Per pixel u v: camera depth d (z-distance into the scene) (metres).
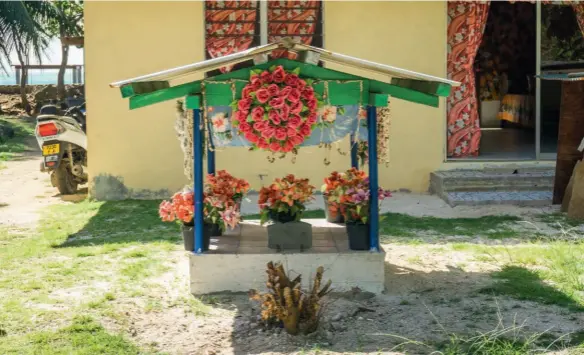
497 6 15.85
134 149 10.55
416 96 6.04
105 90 10.45
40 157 15.20
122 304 5.93
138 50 10.41
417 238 8.01
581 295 6.01
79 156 11.16
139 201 10.39
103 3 10.32
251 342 5.19
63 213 9.66
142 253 7.43
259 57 5.73
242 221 7.49
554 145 12.48
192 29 10.41
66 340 5.16
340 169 10.60
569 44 12.52
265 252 6.20
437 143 10.68
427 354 4.90
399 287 6.36
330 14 10.45
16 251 7.56
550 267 6.78
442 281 6.51
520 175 10.12
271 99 5.77
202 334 5.34
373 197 6.19
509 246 7.62
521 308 5.75
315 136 6.01
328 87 5.94
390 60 10.53
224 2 10.44
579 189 8.77
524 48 15.90
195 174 6.12
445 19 10.52
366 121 6.32
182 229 6.42
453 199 9.62
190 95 5.91
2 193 11.20
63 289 6.33
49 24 21.58
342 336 5.27
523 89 15.91
